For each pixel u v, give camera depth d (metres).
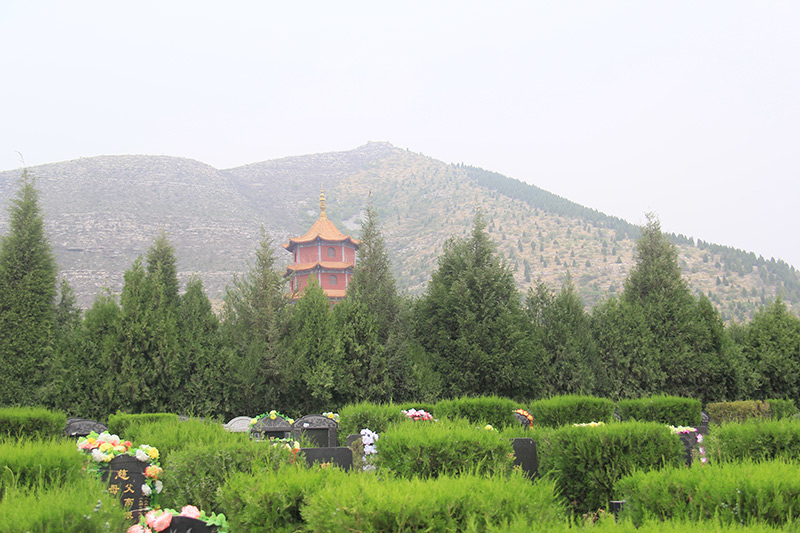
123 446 8.34
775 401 22.12
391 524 4.78
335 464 9.43
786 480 5.20
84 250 153.75
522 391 28.19
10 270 24.48
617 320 29.97
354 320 27.33
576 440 8.84
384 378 26.62
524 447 9.86
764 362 29.95
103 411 23.50
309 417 16.36
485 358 27.47
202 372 25.16
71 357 23.83
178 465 7.88
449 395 28.05
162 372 24.33
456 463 7.45
